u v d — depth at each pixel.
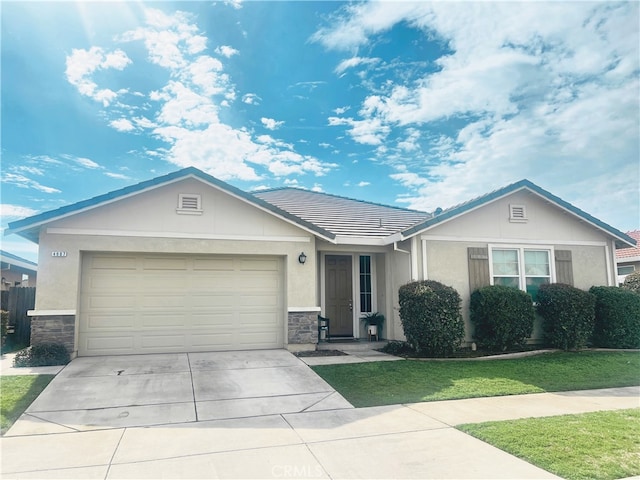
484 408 6.79
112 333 10.14
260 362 9.55
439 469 4.53
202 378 8.23
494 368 9.46
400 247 12.35
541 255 12.80
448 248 11.99
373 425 5.93
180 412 6.45
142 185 10.06
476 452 4.97
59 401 6.84
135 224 10.21
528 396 7.54
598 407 6.90
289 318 11.04
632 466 4.55
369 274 13.55
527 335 11.30
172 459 4.78
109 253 10.25
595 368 9.60
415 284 10.96
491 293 11.18
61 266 9.67
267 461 4.73
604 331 11.94
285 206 15.03
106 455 4.89
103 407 6.61
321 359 10.02
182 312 10.60
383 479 4.30
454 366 9.58
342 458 4.81
